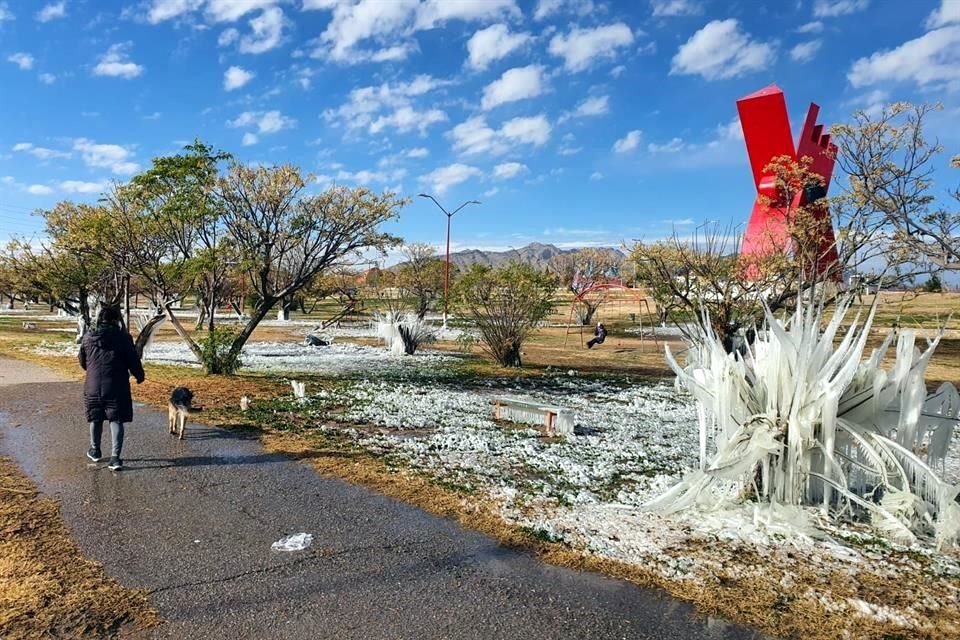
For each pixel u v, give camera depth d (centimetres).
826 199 1312
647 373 1705
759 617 355
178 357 1827
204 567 406
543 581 397
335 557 427
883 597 382
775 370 529
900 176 1217
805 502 533
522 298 1770
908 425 528
